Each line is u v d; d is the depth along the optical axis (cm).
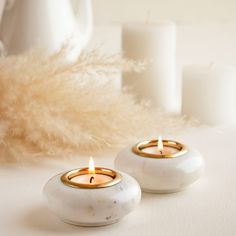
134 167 73
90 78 88
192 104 101
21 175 81
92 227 67
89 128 85
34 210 71
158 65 106
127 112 86
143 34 104
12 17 105
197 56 143
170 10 158
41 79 84
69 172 70
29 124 83
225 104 101
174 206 72
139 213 70
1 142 83
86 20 109
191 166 74
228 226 67
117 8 155
